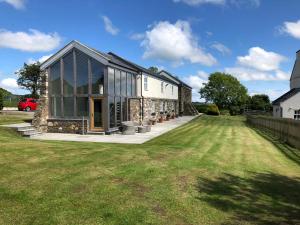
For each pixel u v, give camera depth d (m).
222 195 7.55
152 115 34.44
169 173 9.14
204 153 13.25
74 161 9.87
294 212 6.75
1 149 11.05
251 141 19.41
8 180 7.62
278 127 21.83
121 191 7.30
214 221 6.04
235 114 80.38
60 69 23.31
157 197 7.07
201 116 52.94
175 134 22.94
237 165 11.09
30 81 57.34
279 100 43.62
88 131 22.69
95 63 22.81
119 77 25.20
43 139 18.72
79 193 7.02
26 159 9.76
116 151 12.12
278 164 12.03
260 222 6.11
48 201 6.48
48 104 23.50
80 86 23.11
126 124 22.73
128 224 5.65
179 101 51.44
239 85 85.00
